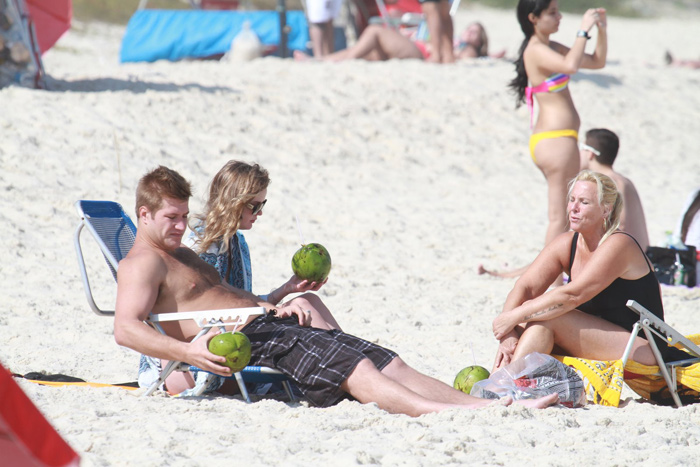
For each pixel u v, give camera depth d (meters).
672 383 15.87
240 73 50.91
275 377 15.46
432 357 19.56
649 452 12.70
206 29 66.81
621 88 59.75
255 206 16.02
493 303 24.88
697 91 63.03
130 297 14.05
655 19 165.38
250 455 11.98
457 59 61.31
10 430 7.93
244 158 38.66
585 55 26.30
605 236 16.31
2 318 21.00
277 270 27.14
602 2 171.62
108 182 33.16
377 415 13.86
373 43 58.59
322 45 63.50
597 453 12.64
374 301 24.28
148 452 11.91
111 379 17.25
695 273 26.53
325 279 16.69
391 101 49.12
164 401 14.52
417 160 43.34
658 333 15.86
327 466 11.66
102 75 46.38
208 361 13.60
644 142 51.59
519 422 13.88
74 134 36.41
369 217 34.06
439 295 25.52
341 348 14.65
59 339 19.91
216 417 13.77
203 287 14.91
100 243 16.06
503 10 157.62
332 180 38.75
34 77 40.84
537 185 42.25
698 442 13.58
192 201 32.94
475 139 46.91
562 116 25.69
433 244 31.48
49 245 27.28
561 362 15.84
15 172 32.38
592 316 16.34
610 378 15.80
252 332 15.20
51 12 44.75
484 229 34.16
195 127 40.47
